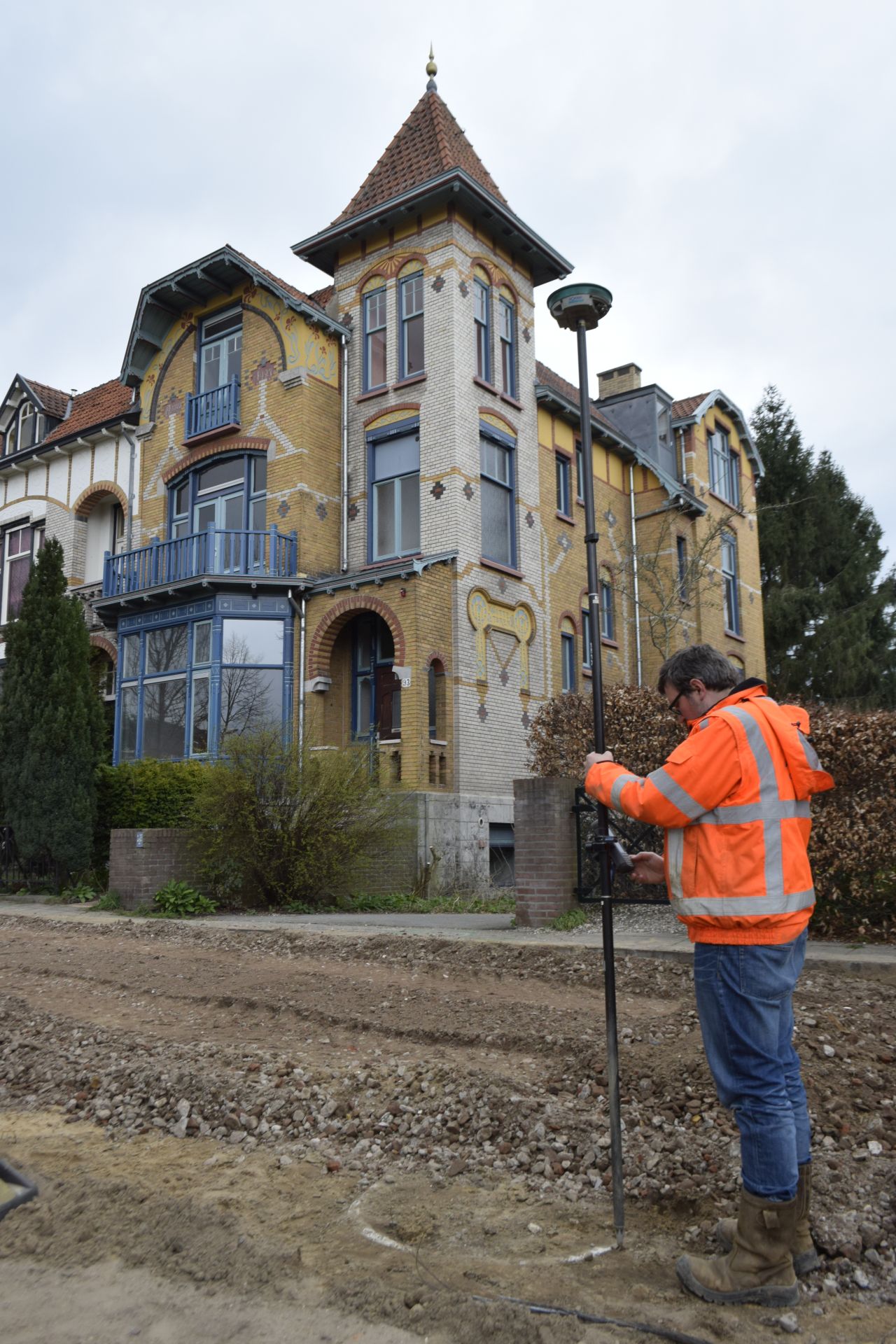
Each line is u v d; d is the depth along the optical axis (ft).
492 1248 11.16
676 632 72.64
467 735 53.98
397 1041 18.69
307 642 56.75
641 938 25.75
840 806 25.03
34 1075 18.37
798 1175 10.34
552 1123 14.29
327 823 40.93
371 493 59.82
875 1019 16.61
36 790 47.24
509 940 26.43
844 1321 9.46
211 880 42.06
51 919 37.86
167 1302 9.84
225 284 63.98
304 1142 14.70
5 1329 9.30
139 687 60.18
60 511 75.92
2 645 75.31
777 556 110.32
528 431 63.10
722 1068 10.31
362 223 60.85
